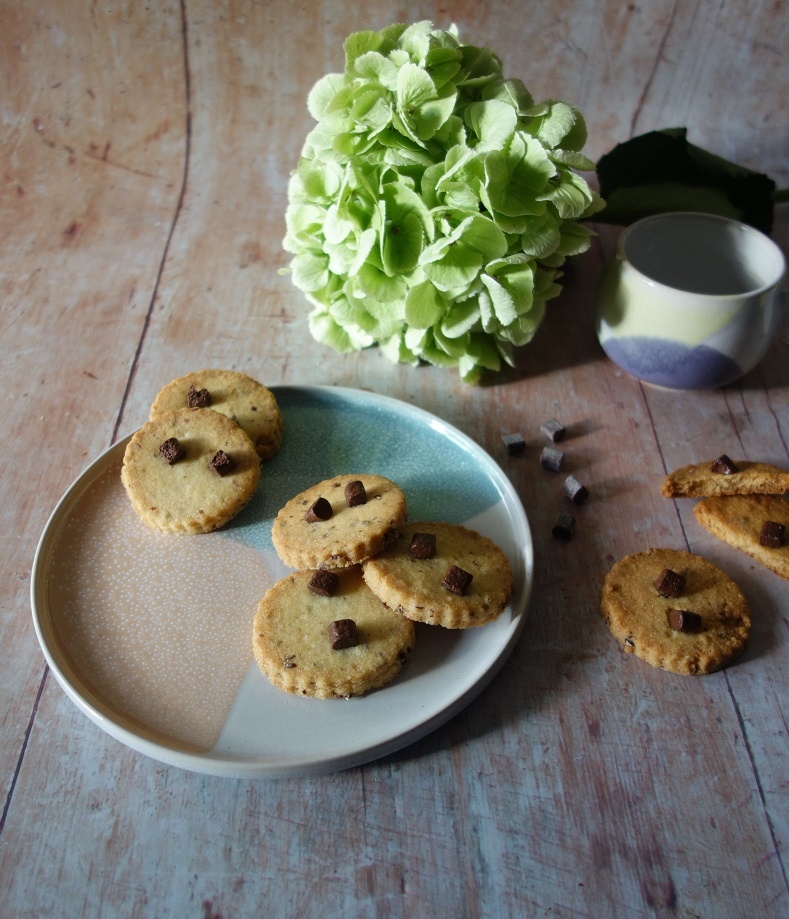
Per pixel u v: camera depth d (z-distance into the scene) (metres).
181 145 0.66
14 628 0.38
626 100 0.65
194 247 0.58
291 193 0.47
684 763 0.34
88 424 0.47
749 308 0.43
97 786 0.34
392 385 0.49
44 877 0.31
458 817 0.33
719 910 0.31
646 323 0.45
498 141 0.42
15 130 0.66
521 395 0.49
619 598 0.38
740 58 0.62
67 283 0.56
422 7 0.61
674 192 0.56
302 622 0.35
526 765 0.34
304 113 0.66
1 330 0.52
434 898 0.31
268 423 0.44
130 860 0.32
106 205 0.62
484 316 0.44
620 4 0.60
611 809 0.33
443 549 0.38
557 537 0.42
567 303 0.55
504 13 0.61
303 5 0.61
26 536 0.42
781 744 0.35
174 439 0.41
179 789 0.33
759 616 0.38
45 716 0.35
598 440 0.46
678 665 0.36
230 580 0.39
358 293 0.45
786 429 0.47
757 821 0.33
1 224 0.60
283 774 0.32
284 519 0.38
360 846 0.32
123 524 0.41
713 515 0.41
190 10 0.61
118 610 0.38
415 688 0.35
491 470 0.42
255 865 0.32
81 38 0.62
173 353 0.51
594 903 0.31
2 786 0.33
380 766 0.34
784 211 0.60
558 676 0.37
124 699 0.35
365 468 0.44
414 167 0.43
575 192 0.43
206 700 0.35
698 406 0.48
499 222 0.42
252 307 0.54
